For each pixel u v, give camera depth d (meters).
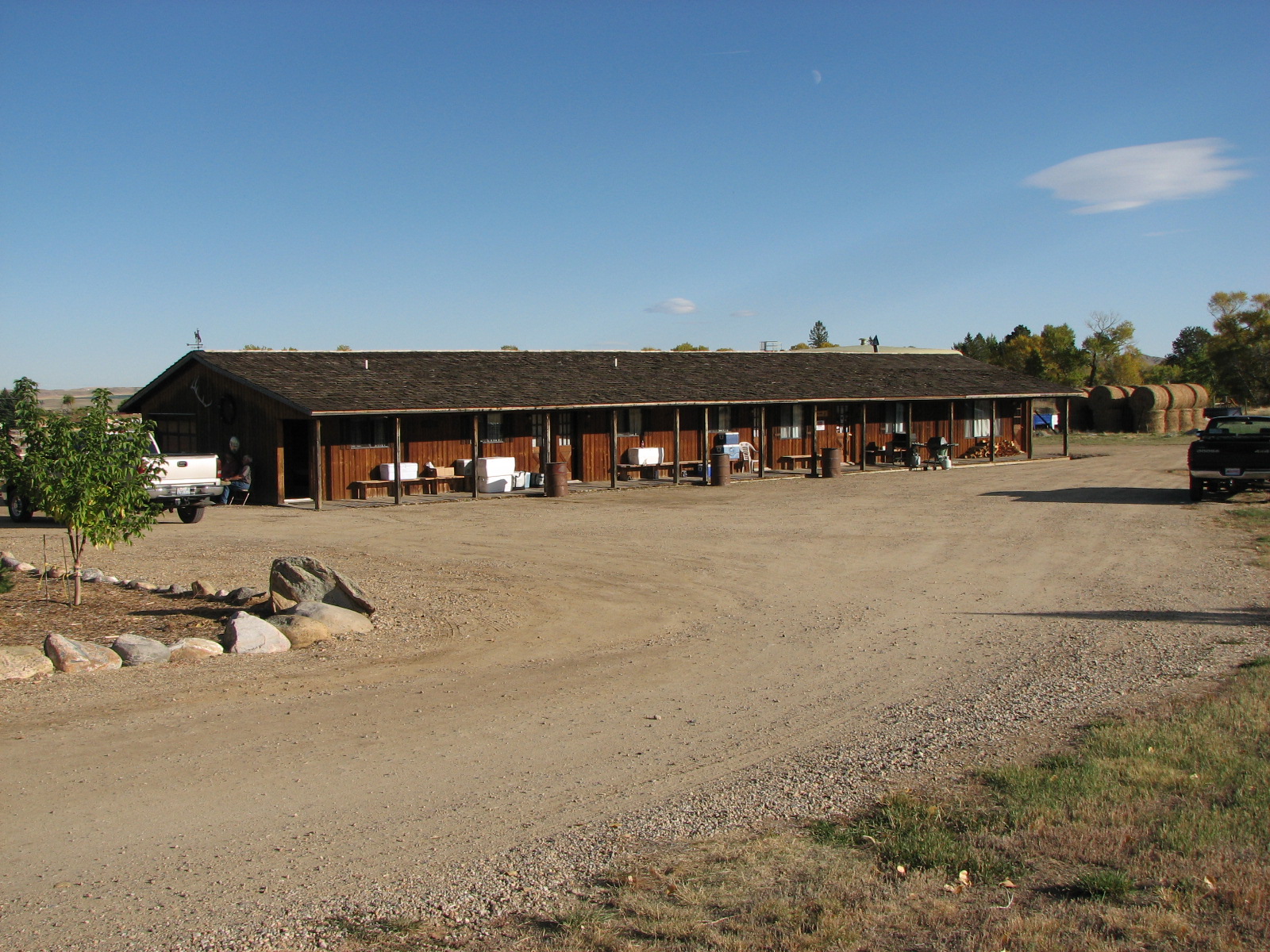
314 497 23.59
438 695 8.12
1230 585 13.05
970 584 13.45
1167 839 4.93
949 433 36.84
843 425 36.88
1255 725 6.76
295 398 23.17
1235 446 22.81
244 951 4.11
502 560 15.54
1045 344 92.69
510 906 4.50
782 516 21.50
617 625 10.98
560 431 30.03
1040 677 8.57
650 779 6.20
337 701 7.88
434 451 27.34
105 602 11.65
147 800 5.80
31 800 5.79
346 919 4.38
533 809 5.70
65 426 10.93
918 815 5.41
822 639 10.29
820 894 4.52
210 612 11.13
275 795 5.90
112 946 4.15
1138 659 9.09
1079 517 20.88
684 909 4.43
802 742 6.93
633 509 23.09
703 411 32.28
